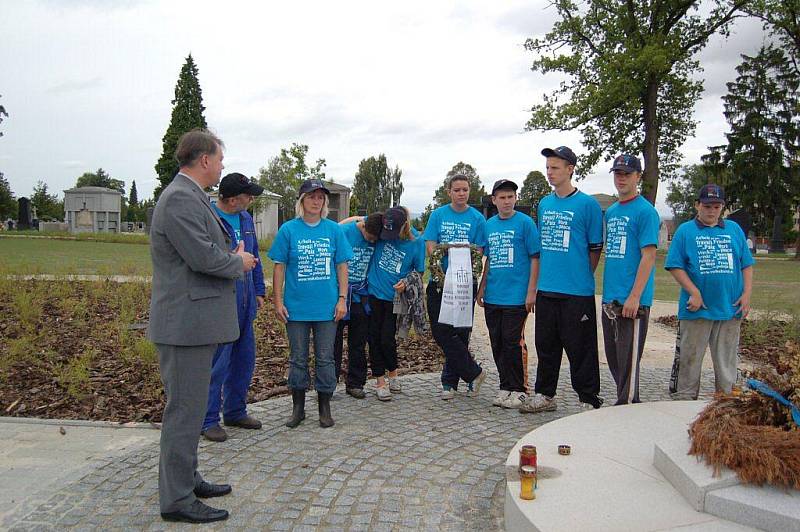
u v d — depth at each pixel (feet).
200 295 10.61
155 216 10.57
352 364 19.20
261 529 10.55
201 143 10.80
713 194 16.39
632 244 16.12
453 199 19.04
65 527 10.57
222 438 15.03
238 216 15.90
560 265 17.02
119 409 17.38
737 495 9.34
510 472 11.23
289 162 119.55
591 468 11.42
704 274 16.51
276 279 16.19
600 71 85.15
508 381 18.39
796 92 135.85
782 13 84.84
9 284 35.24
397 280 18.95
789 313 35.01
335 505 11.50
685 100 89.04
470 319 18.44
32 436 15.19
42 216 222.69
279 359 23.66
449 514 11.18
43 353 22.29
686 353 17.02
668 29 85.30
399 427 16.28
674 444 11.35
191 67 163.32
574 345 17.11
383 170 282.56
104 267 45.65
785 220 170.91
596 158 94.12
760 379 11.19
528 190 212.84
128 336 24.40
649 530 8.99
